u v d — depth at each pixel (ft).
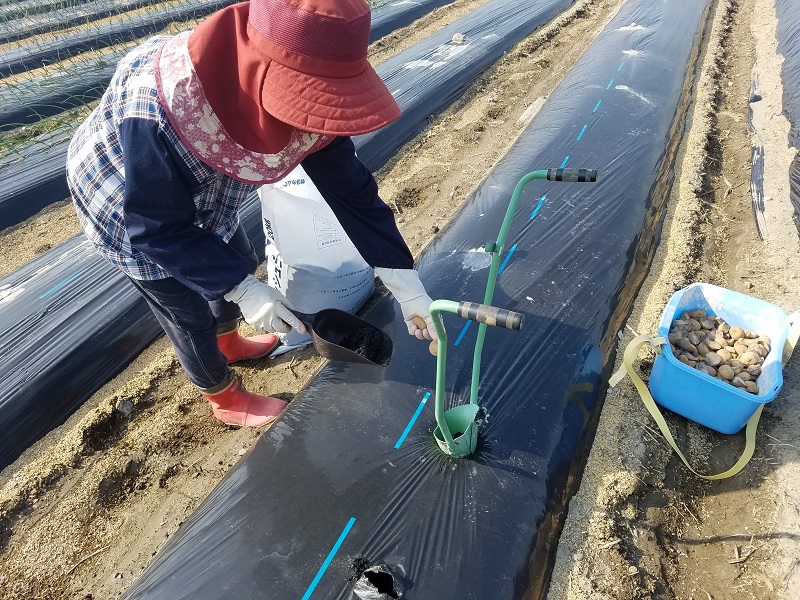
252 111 3.67
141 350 9.18
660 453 6.66
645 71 14.90
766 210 10.71
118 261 4.99
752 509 6.23
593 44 17.69
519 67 18.20
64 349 8.43
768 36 18.62
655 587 5.60
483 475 5.75
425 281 8.36
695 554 5.96
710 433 6.94
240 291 5.20
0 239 12.32
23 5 27.63
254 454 6.24
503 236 4.91
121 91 4.03
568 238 8.98
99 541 6.41
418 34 22.29
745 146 12.91
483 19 21.91
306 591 4.97
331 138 4.62
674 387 6.55
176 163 3.97
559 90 14.61
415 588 4.94
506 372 6.84
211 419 7.64
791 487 6.27
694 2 20.54
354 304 8.43
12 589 6.00
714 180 11.97
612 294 8.14
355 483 5.74
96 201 4.62
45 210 13.30
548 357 7.08
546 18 22.35
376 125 3.44
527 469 5.88
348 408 6.52
